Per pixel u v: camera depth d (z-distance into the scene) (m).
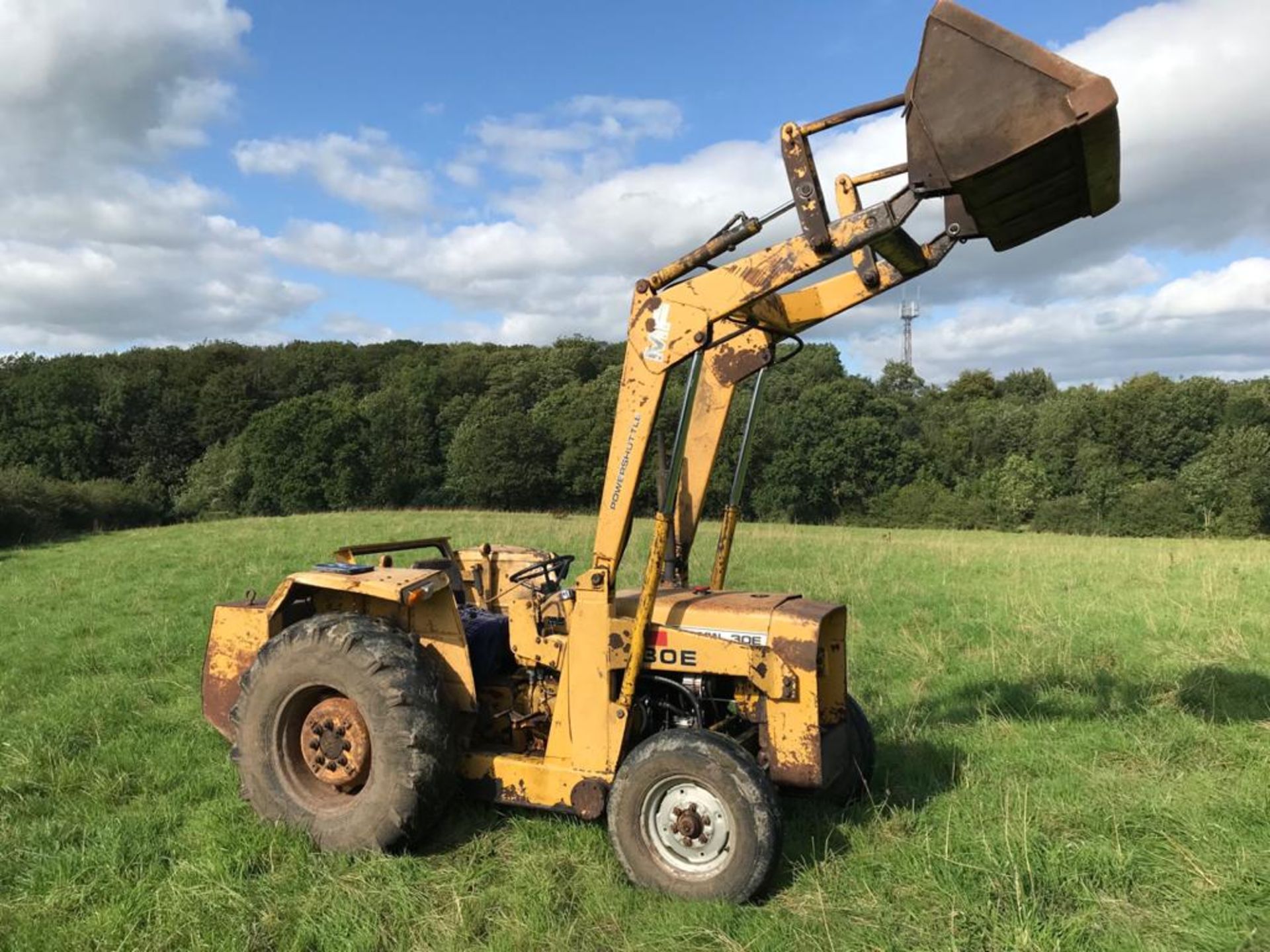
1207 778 4.98
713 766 3.72
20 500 29.05
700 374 4.23
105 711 6.71
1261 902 3.62
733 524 4.77
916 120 3.28
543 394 66.94
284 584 4.73
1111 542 25.92
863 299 4.09
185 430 60.50
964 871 3.85
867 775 4.89
